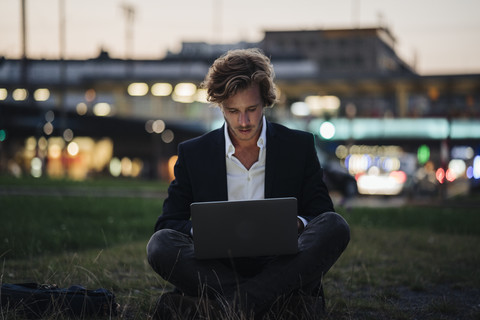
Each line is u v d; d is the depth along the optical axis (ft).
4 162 134.10
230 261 9.29
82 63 158.20
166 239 9.04
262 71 8.80
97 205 33.63
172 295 9.11
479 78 145.89
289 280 8.54
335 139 145.07
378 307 11.25
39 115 127.34
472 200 55.57
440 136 140.97
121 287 12.78
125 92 149.38
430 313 10.99
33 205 31.96
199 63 158.71
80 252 17.85
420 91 154.30
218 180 9.50
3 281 12.75
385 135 145.89
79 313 9.88
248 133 8.98
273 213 8.39
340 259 17.19
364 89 157.58
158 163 153.38
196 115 144.15
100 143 152.05
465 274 15.30
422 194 81.00
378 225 30.25
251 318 8.20
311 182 9.75
